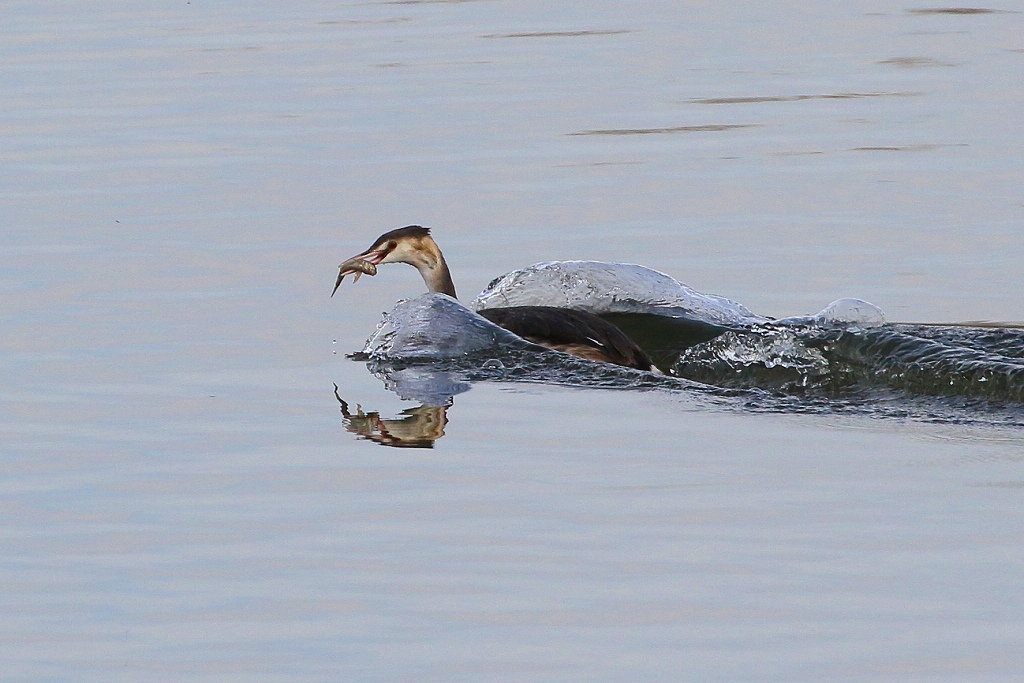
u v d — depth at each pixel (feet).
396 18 135.44
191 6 145.28
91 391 46.57
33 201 75.05
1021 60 109.40
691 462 39.19
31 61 116.78
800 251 64.13
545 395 45.93
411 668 28.86
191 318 55.47
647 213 71.05
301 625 30.60
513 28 129.70
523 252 65.21
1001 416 43.19
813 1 143.02
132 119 94.94
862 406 44.50
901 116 91.97
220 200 74.54
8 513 36.40
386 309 57.21
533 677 28.45
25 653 29.76
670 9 140.26
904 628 29.91
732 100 98.58
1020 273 59.88
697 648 29.32
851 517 35.09
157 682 28.60
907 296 57.21
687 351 50.42
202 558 33.68
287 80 107.14
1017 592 31.24
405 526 35.17
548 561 33.14
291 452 40.60
